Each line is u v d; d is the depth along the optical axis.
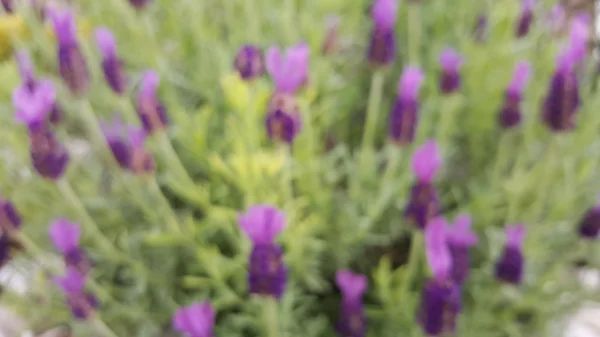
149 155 0.72
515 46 0.83
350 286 0.69
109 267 0.77
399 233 0.79
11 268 0.78
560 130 0.72
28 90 0.72
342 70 0.86
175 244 0.77
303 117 0.74
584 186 0.80
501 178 0.82
